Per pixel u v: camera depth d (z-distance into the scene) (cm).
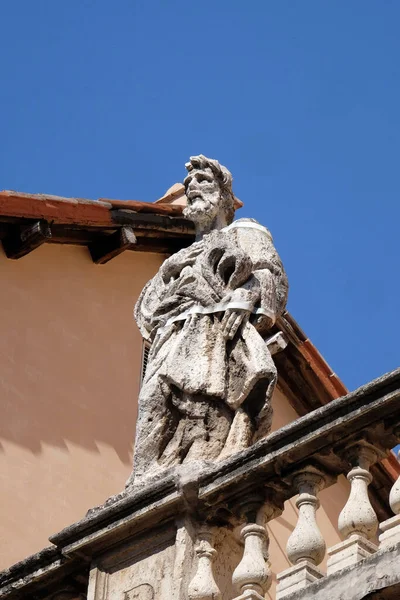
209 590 991
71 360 1716
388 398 952
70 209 1723
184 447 1095
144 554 1042
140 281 1862
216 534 1025
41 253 1759
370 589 887
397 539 920
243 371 1101
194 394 1097
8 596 1130
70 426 1661
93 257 1812
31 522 1557
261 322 1127
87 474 1639
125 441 1705
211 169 1232
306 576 946
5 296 1694
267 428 1094
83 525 1070
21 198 1670
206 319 1127
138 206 1794
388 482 1633
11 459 1584
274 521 1669
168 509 1030
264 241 1170
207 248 1162
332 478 998
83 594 1108
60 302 1750
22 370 1656
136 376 1775
